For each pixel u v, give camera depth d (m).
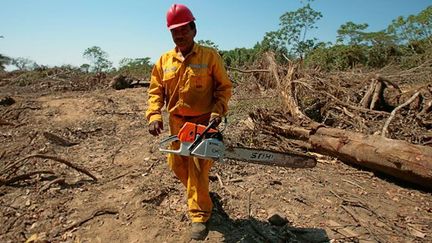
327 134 4.94
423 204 3.86
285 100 6.13
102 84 11.69
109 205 3.48
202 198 2.92
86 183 3.96
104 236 3.07
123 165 4.45
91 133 5.86
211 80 2.85
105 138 5.60
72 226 3.18
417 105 6.00
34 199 3.58
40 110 7.45
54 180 3.86
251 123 5.52
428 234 3.30
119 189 3.81
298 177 4.25
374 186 4.23
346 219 3.46
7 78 13.87
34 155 4.01
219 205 3.51
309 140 5.10
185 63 2.75
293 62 7.17
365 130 5.39
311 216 3.47
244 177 4.13
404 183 4.34
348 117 5.89
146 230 3.13
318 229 3.27
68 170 4.30
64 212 3.39
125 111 7.26
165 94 3.00
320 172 4.47
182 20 2.61
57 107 7.66
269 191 3.84
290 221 3.37
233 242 3.00
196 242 2.99
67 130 5.95
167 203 3.52
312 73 7.17
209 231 3.11
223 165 4.31
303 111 6.07
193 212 2.93
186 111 2.86
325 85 6.64
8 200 3.57
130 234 3.09
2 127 6.26
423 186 4.16
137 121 6.48
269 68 8.21
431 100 5.80
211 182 3.95
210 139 2.64
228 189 3.80
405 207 3.79
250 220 3.32
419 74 8.17
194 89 2.78
